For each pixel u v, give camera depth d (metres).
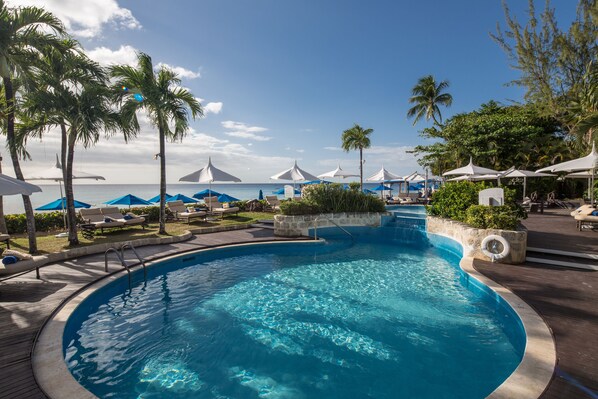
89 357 4.40
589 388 3.02
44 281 6.80
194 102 12.65
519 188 22.56
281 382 3.88
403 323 5.46
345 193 14.70
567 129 23.55
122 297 6.74
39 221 13.87
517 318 4.77
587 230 10.59
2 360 3.72
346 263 9.57
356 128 28.55
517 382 3.13
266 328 5.32
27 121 9.65
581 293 5.56
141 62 11.57
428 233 12.12
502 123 22.45
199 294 6.94
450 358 4.35
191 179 16.45
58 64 9.45
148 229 13.63
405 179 26.08
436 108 35.09
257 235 12.93
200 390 3.72
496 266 7.40
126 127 11.18
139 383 3.84
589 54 20.67
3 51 7.83
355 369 4.13
